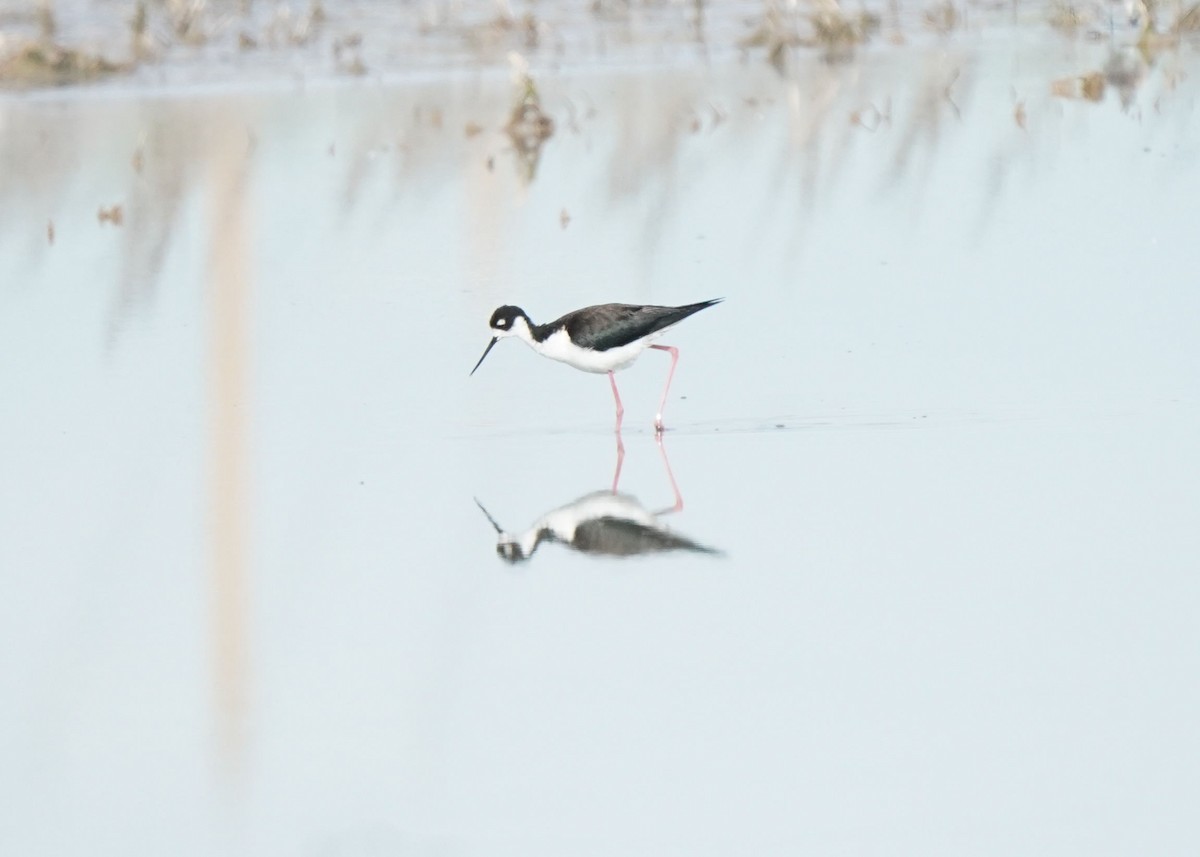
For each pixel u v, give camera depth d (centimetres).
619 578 1070
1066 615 998
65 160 2119
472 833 806
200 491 1223
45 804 845
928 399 1349
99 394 1420
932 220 1817
